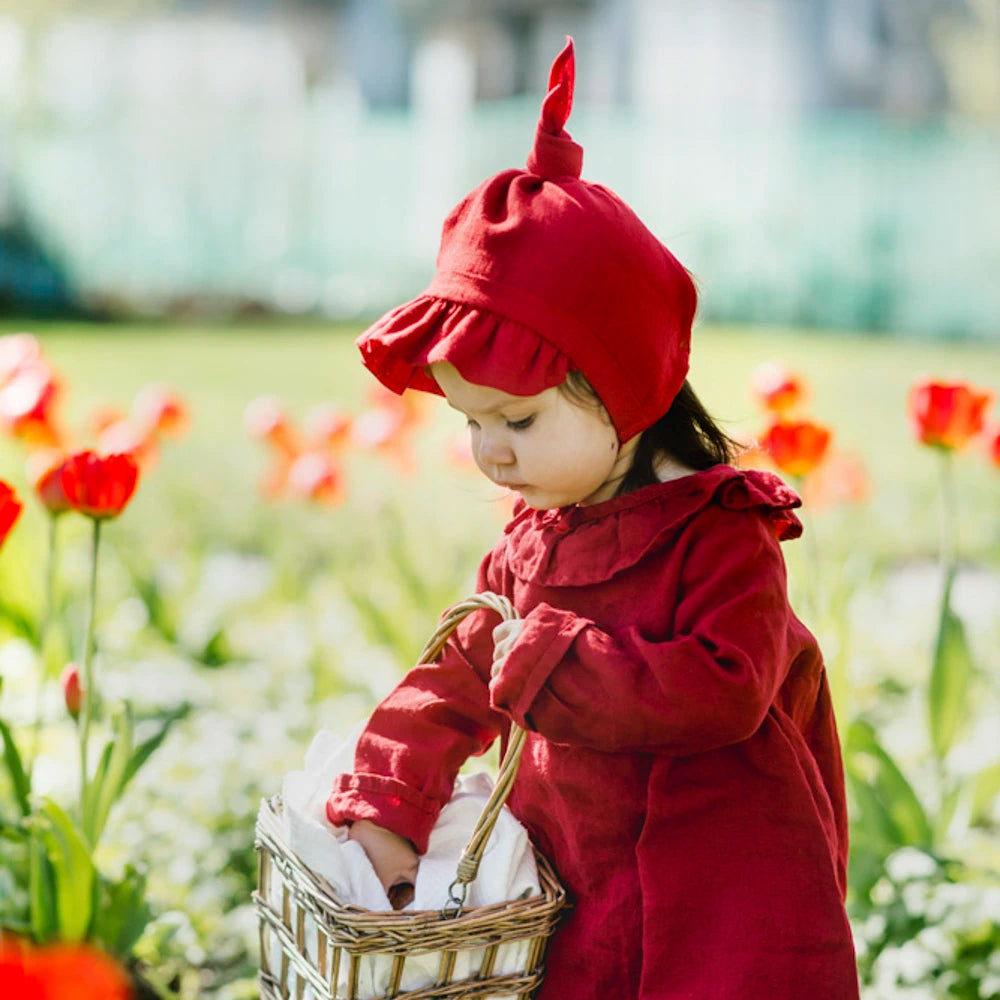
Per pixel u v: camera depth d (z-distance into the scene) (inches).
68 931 113.9
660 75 928.9
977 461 413.4
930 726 146.1
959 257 805.2
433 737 93.7
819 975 83.7
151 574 230.7
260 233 880.9
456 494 332.2
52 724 181.8
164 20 919.0
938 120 939.3
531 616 84.5
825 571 232.8
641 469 90.2
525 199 84.6
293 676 206.5
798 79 907.4
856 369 617.6
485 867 85.1
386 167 891.4
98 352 634.2
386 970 82.1
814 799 88.0
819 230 824.3
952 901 125.1
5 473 292.4
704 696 81.2
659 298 85.4
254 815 152.7
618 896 86.8
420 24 1001.5
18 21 834.2
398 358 91.3
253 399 510.0
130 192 843.4
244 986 124.7
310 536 296.4
